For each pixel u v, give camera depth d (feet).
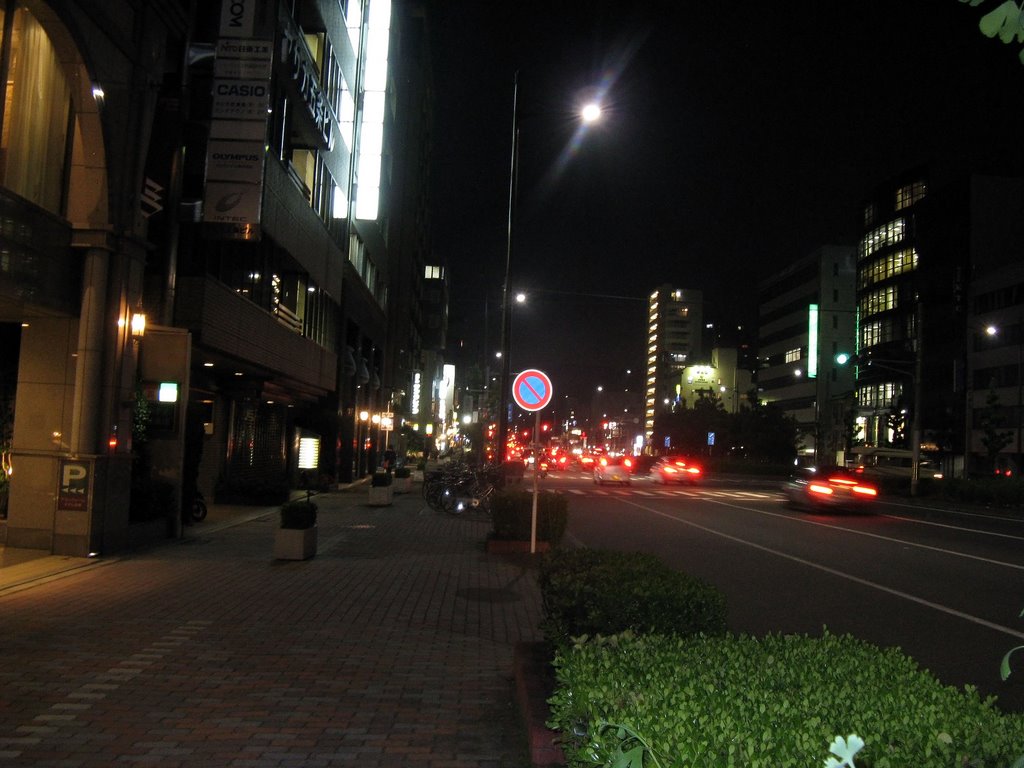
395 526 65.67
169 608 31.89
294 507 46.09
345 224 114.83
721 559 53.21
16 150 39.58
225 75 55.57
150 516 50.49
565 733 12.30
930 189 244.22
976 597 41.47
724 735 9.19
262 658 25.08
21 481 44.24
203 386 71.82
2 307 40.55
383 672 23.98
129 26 44.83
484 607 34.04
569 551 23.65
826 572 48.62
